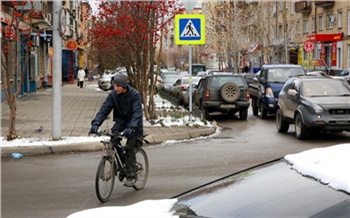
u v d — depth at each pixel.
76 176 10.65
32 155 13.21
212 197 3.68
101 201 8.54
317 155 3.76
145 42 19.81
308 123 15.36
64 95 37.84
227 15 65.44
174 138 16.05
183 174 10.74
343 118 15.06
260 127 20.05
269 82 23.19
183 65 96.06
